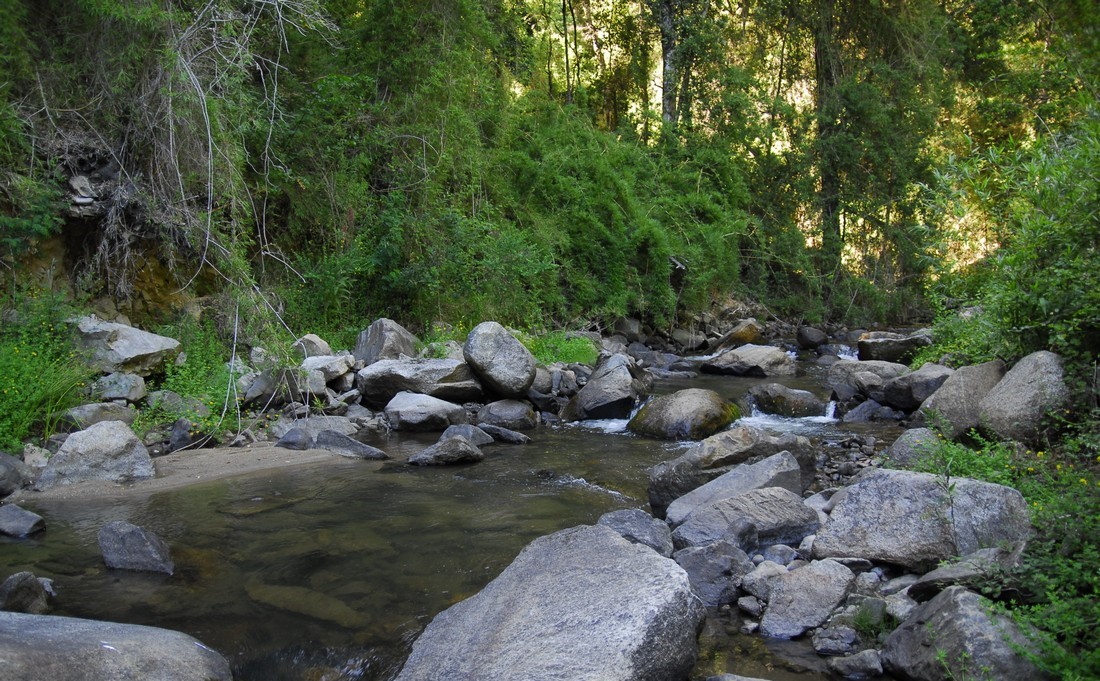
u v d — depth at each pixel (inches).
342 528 237.1
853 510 201.9
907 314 866.8
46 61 391.2
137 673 142.6
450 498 267.0
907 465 242.8
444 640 156.3
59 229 381.4
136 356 364.5
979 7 840.3
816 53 906.1
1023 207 324.2
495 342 411.8
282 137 480.1
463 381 410.0
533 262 557.9
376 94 521.7
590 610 152.9
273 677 157.1
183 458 315.9
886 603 170.9
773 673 156.7
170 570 205.9
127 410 339.9
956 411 292.8
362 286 510.6
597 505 259.8
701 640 169.8
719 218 780.0
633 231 681.6
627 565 167.0
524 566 177.6
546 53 791.1
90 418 325.4
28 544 226.1
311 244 517.3
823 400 431.8
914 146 837.2
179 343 392.8
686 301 720.3
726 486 241.4
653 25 881.5
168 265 429.1
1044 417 261.0
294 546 222.4
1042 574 153.6
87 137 400.8
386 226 511.5
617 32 927.0
